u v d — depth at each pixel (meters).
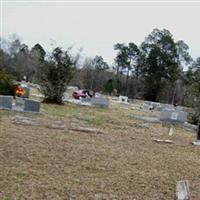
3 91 24.36
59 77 25.47
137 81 82.88
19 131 12.09
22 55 76.06
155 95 76.12
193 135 17.64
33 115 16.98
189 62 79.88
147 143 13.15
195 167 9.91
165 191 7.25
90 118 18.72
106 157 9.77
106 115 21.69
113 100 45.94
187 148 13.24
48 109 20.69
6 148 9.34
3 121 13.95
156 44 77.50
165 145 13.28
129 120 20.41
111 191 6.86
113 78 86.62
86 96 39.41
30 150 9.45
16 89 25.14
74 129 14.01
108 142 12.22
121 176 8.01
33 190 6.39
